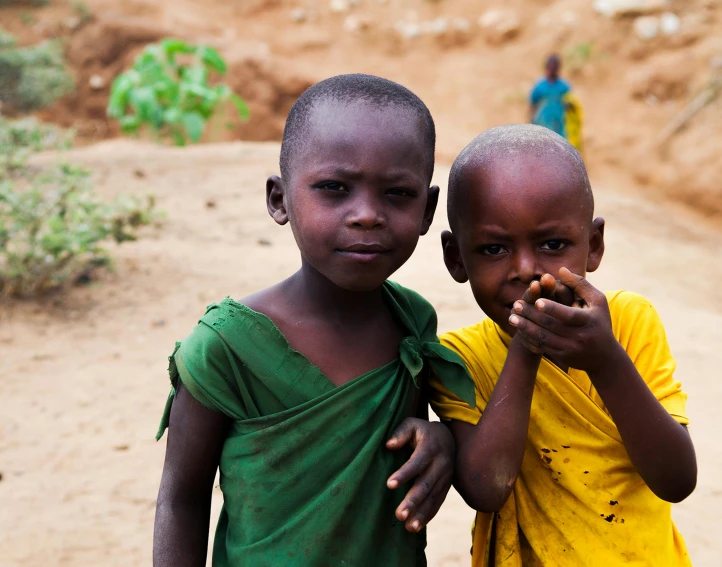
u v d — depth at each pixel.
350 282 1.60
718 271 9.31
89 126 17.05
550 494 1.83
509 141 1.76
